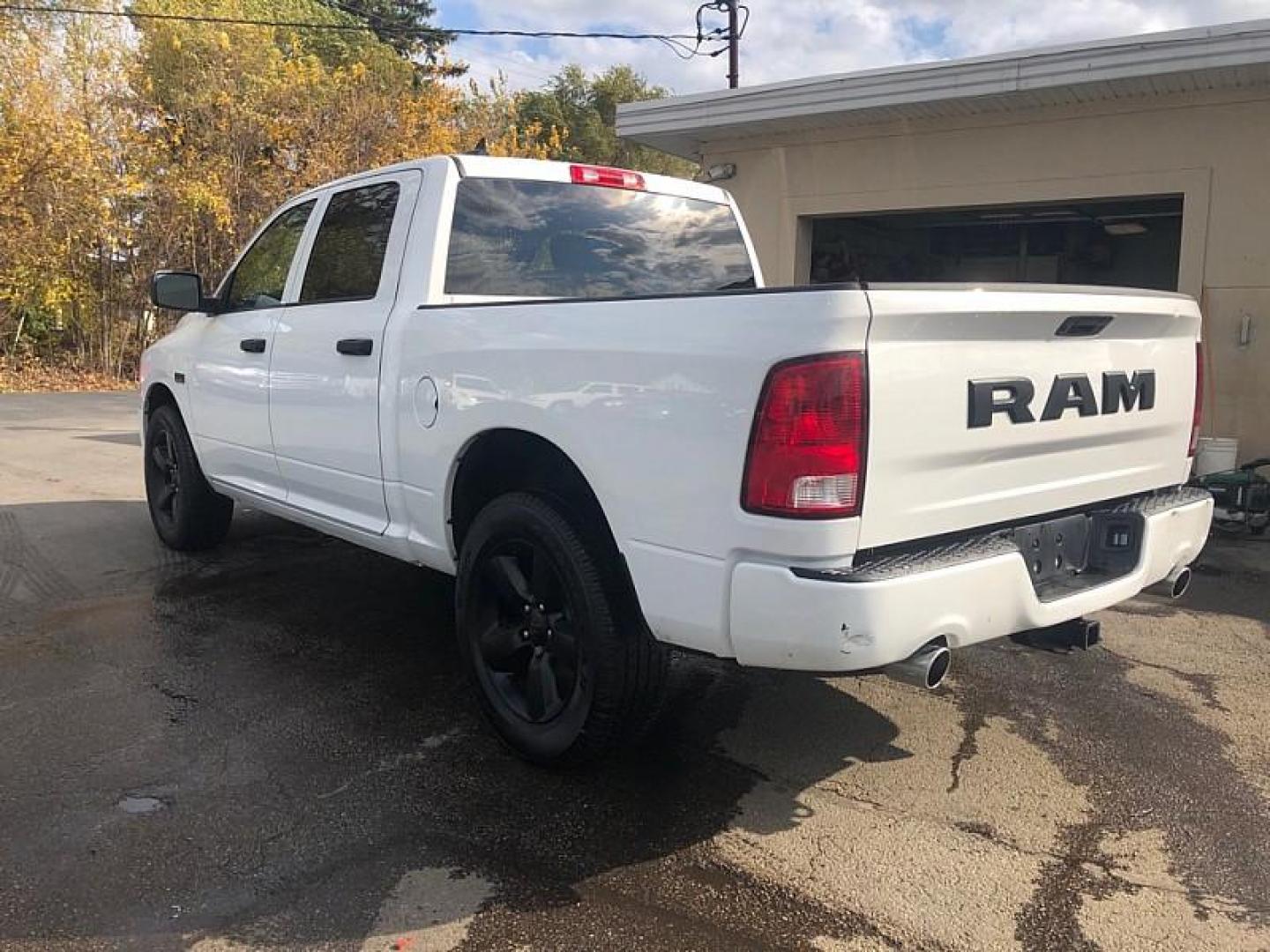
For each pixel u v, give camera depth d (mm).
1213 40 7504
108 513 7316
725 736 3764
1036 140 9086
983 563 2840
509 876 2803
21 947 2455
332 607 5188
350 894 2699
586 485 3307
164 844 2914
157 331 21578
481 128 26547
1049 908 2705
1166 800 3320
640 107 10492
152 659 4391
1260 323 8281
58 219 18969
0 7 18922
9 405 15734
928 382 2760
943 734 3814
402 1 43375
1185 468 3988
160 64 21297
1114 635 5035
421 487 3822
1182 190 8484
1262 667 4582
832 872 2857
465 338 3539
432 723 3809
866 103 9102
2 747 3506
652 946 2514
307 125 21750
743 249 5078
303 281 4742
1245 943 2568
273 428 4773
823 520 2588
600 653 3160
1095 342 3332
